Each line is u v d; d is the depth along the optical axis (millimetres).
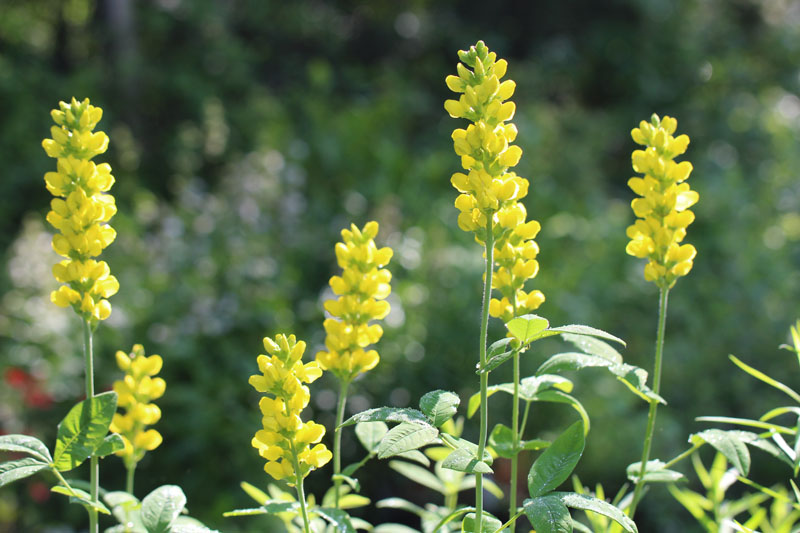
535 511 990
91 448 1150
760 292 5344
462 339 4211
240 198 5262
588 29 9289
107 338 4141
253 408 3965
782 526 1568
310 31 9156
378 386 3980
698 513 1523
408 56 9367
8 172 7109
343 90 8680
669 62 8773
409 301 4289
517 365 1295
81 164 1198
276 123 6812
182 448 3709
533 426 4012
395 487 3939
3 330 4328
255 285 4609
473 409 1341
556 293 4473
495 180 1027
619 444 4039
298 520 1545
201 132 7887
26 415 3967
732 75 8570
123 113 8031
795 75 8984
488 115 1066
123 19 8219
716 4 9398
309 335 4160
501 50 9297
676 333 5152
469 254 4707
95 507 1150
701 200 6109
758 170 7406
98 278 1196
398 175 6148
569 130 7738
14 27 8344
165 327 4133
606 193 7488
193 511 3664
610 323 4855
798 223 6289
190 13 8500
